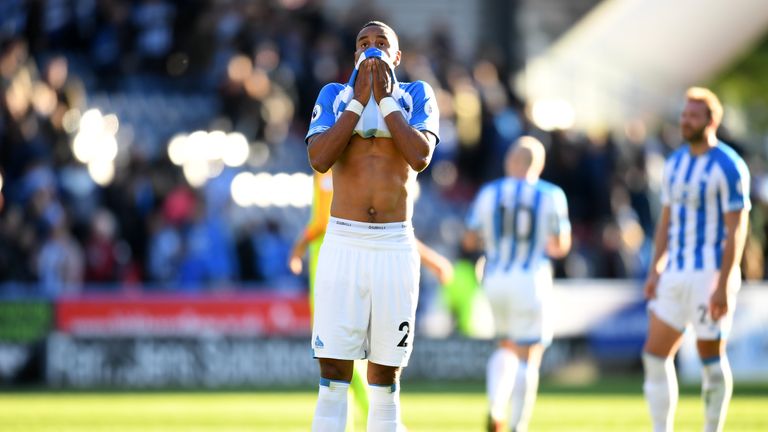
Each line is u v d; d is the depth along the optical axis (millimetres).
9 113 58594
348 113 19688
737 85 98125
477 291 55500
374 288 19812
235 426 35531
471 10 80500
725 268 24828
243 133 64188
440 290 55250
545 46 81438
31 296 51406
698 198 25469
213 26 68500
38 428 34781
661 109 82188
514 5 80125
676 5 81375
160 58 67812
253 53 68312
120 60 67562
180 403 43625
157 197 57938
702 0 80750
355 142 20094
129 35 67750
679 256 25734
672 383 25938
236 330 52812
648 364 26000
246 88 64062
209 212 59188
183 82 68688
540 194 31969
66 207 57781
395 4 79500
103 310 51875
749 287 55750
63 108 61312
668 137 74812
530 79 80625
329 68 67938
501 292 31828
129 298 52000
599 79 81688
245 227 56812
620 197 66125
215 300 52719
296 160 65625
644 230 67188
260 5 70188
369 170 19953
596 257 61750
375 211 19922
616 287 56750
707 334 25438
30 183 57031
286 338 53188
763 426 35500
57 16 66688
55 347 51406
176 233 56125
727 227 25172
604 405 42875
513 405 30891
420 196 64875
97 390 49812
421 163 19562
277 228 57281
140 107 67000
